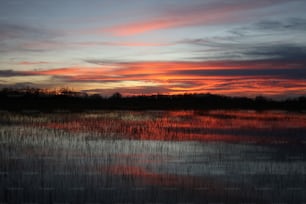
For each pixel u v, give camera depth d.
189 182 12.60
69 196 11.41
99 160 15.49
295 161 15.58
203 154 17.00
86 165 14.62
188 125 28.77
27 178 12.86
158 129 25.92
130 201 11.07
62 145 18.73
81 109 43.19
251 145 19.38
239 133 24.05
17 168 14.07
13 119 30.77
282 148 18.62
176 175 13.40
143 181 12.66
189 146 19.02
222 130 25.72
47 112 38.34
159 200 11.10
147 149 18.09
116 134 22.97
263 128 26.78
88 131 24.03
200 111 43.59
